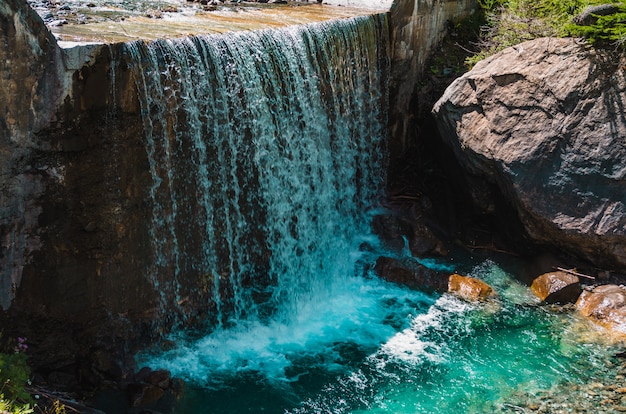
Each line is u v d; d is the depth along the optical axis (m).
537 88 9.01
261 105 8.17
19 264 6.57
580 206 8.89
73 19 8.35
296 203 9.01
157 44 7.00
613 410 7.04
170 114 7.22
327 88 9.23
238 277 8.41
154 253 7.45
